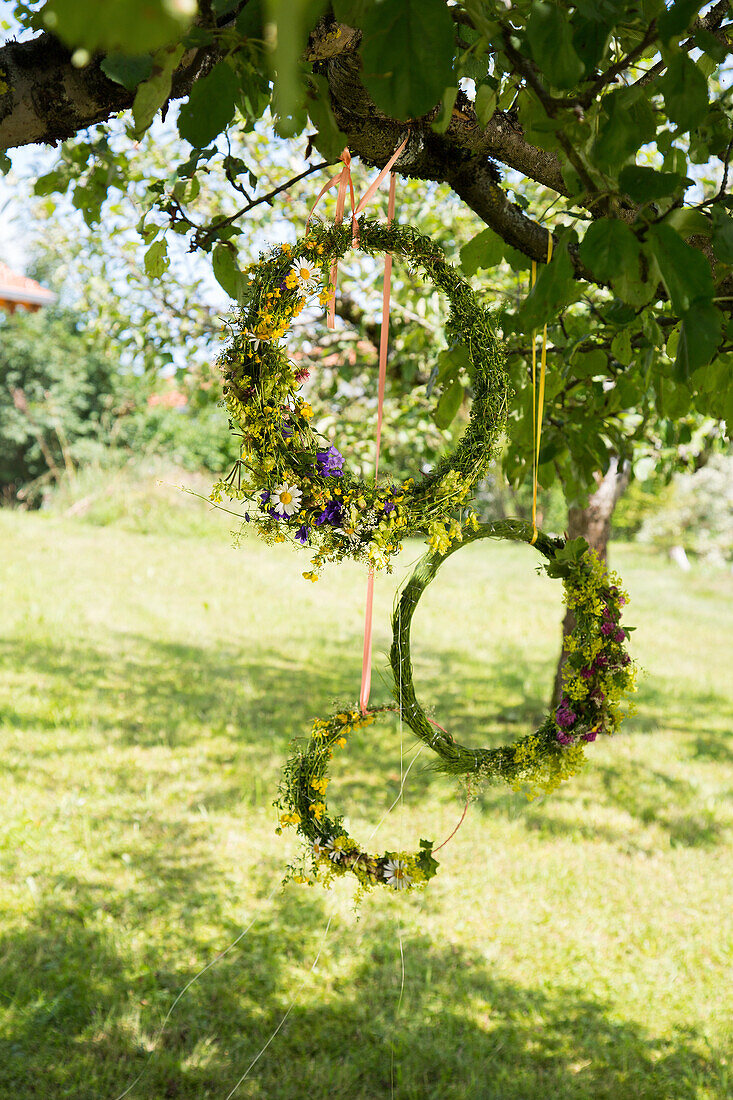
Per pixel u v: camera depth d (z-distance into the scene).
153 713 6.12
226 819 4.53
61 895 3.69
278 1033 3.04
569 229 1.37
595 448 2.62
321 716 6.35
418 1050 3.00
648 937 3.78
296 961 3.42
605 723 2.00
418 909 3.87
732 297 1.65
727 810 5.28
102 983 3.19
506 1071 2.92
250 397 1.65
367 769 5.44
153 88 1.16
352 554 1.71
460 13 1.21
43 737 5.43
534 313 1.17
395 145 1.71
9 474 18.86
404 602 1.90
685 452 4.50
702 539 16.27
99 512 15.15
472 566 14.57
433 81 0.84
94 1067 2.79
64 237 5.91
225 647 8.22
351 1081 2.83
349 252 1.83
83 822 4.33
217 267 1.81
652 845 4.73
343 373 5.01
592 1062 3.00
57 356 18.41
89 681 6.69
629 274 1.16
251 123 1.60
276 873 4.03
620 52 1.47
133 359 5.66
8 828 4.17
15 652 7.25
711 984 3.47
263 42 1.10
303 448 1.67
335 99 1.61
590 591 2.00
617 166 1.19
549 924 3.83
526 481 2.75
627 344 2.07
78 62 0.48
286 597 10.66
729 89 1.55
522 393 2.45
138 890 3.79
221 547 13.81
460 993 3.31
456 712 6.78
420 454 5.11
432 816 4.78
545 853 4.52
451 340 1.99
